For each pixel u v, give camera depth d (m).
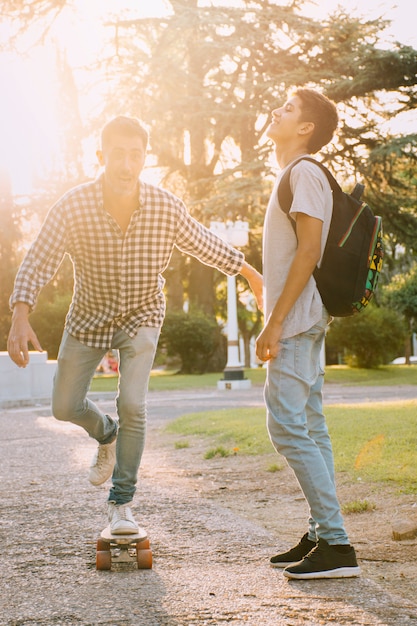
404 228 27.80
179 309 36.34
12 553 3.72
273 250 3.35
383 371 31.25
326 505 3.17
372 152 25.88
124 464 3.55
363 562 3.42
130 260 3.52
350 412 9.09
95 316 3.60
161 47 28.23
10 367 17.62
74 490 5.53
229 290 23.06
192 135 31.72
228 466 6.52
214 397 18.56
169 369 42.72
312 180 3.20
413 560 3.41
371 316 32.75
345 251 3.22
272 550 3.67
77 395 3.69
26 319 3.43
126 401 3.54
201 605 2.84
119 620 2.70
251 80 27.28
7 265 36.38
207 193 29.52
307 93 3.44
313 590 2.99
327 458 3.47
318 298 3.26
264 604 2.83
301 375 3.26
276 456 6.67
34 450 8.34
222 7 27.45
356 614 2.68
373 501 4.59
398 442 6.27
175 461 7.07
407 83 26.20
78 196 3.47
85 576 3.29
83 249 3.51
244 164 26.92
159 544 3.84
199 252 3.80
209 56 27.62
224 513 4.59
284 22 27.05
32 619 2.74
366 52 25.81
